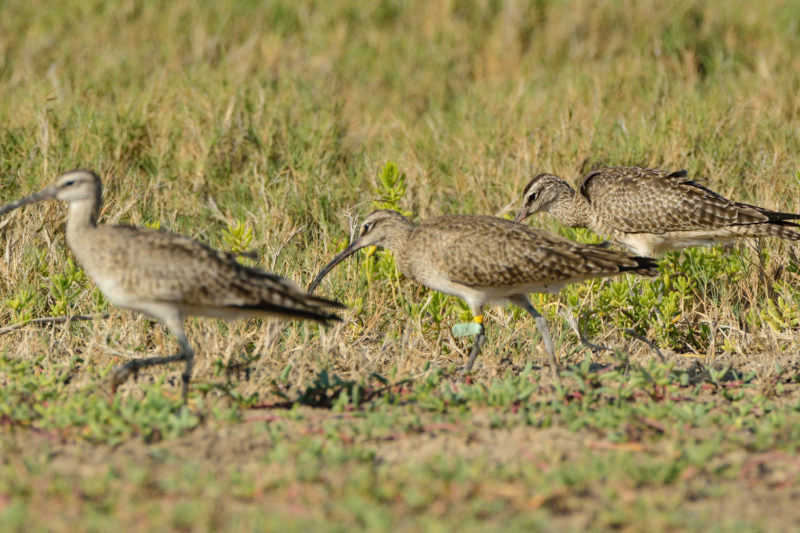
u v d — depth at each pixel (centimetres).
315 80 2014
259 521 655
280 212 1437
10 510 663
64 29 2223
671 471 742
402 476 732
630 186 1392
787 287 1294
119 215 1382
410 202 1509
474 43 2250
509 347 1170
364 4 2378
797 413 902
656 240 1399
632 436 834
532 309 1099
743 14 2284
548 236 1101
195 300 914
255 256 995
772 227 1314
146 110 1656
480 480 732
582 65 2086
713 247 1382
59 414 839
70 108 1644
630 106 1833
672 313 1238
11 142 1560
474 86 2019
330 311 1216
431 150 1670
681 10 2255
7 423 836
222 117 1669
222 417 862
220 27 2194
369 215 1195
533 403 928
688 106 1742
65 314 1177
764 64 1988
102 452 793
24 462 744
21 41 2159
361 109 1989
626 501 709
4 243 1345
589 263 1067
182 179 1556
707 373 1077
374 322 1214
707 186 1554
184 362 1032
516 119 1736
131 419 841
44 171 1447
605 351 1184
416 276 1156
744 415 897
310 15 2339
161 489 721
